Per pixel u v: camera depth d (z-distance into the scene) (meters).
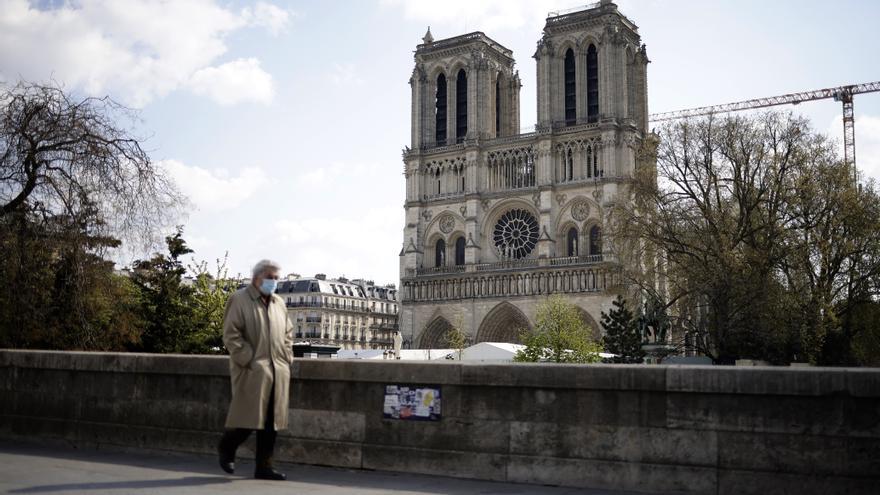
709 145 82.12
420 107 163.62
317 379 16.25
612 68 144.88
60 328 31.84
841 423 12.44
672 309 88.19
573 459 14.04
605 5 146.75
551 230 144.88
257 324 13.88
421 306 155.38
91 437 18.42
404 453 15.34
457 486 13.91
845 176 78.56
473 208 153.00
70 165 30.62
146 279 58.22
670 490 13.38
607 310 135.12
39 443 19.05
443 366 15.15
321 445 16.09
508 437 14.53
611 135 142.00
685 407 13.41
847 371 12.45
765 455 12.87
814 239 77.69
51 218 30.72
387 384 15.64
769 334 74.56
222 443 14.15
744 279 73.44
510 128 169.75
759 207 80.38
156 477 13.73
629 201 89.06
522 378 14.45
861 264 79.50
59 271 31.47
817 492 12.50
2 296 30.12
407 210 161.25
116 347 39.44
